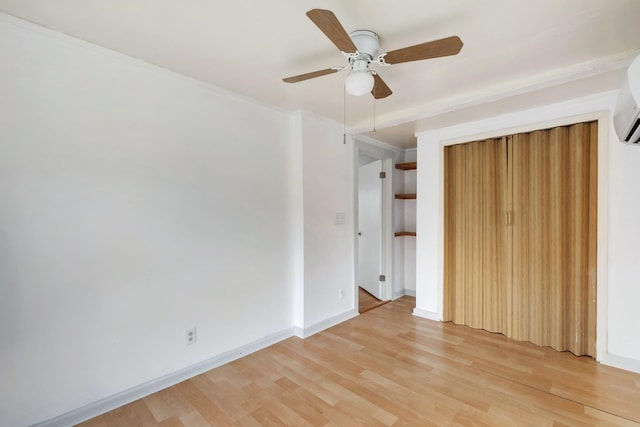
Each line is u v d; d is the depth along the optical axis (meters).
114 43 1.79
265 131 2.75
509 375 2.21
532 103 2.51
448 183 3.26
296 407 1.89
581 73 2.01
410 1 1.42
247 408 1.88
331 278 3.25
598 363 2.35
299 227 2.96
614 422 1.71
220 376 2.24
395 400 1.94
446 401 1.92
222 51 1.88
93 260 1.81
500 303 2.94
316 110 2.93
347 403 1.92
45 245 1.65
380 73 2.14
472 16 1.53
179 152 2.18
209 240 2.35
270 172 2.80
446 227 3.26
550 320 2.63
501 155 2.91
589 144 2.43
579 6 1.45
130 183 1.95
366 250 4.56
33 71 1.62
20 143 1.58
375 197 4.32
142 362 2.00
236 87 2.40
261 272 2.72
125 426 1.72
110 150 1.87
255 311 2.67
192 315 2.24
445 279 3.28
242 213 2.57
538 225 2.68
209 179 2.35
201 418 1.79
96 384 1.82
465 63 2.01
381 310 3.75
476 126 3.01
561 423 1.71
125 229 1.93
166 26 1.63
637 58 1.42
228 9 1.49
